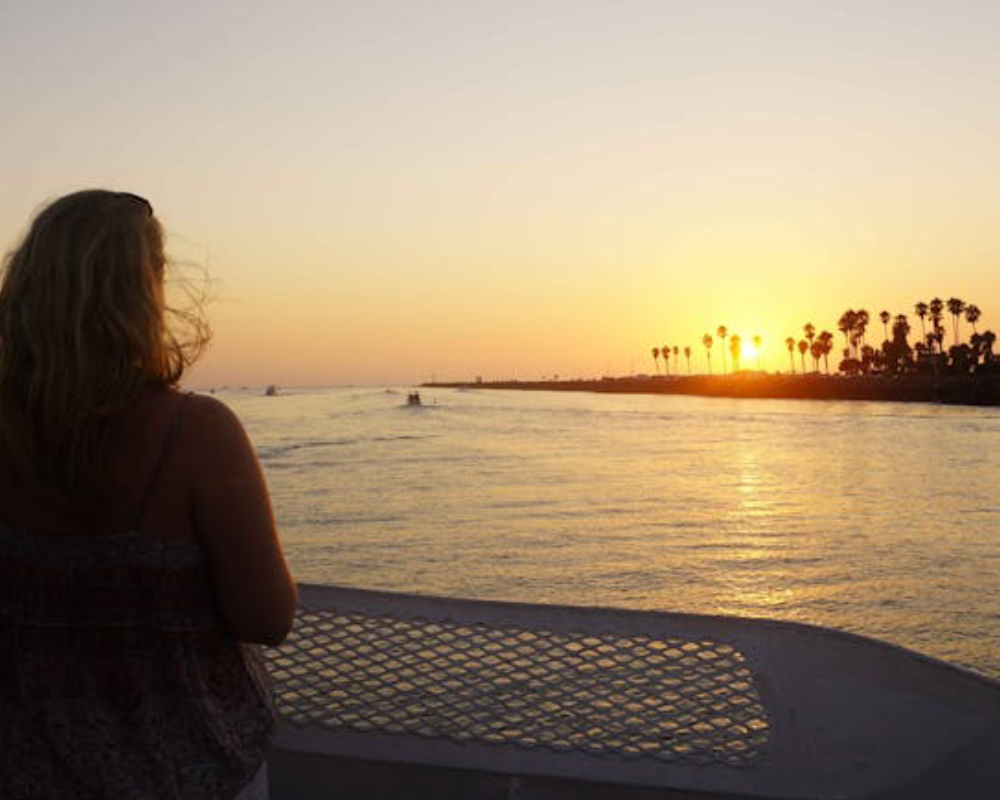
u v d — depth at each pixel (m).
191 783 1.23
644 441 87.25
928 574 24.45
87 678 1.21
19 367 1.22
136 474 1.21
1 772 1.23
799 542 30.16
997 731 1.98
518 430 106.00
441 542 29.66
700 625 2.34
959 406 158.12
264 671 1.39
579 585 22.81
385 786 2.27
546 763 2.29
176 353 1.32
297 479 51.44
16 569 1.24
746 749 2.25
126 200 1.30
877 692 2.18
